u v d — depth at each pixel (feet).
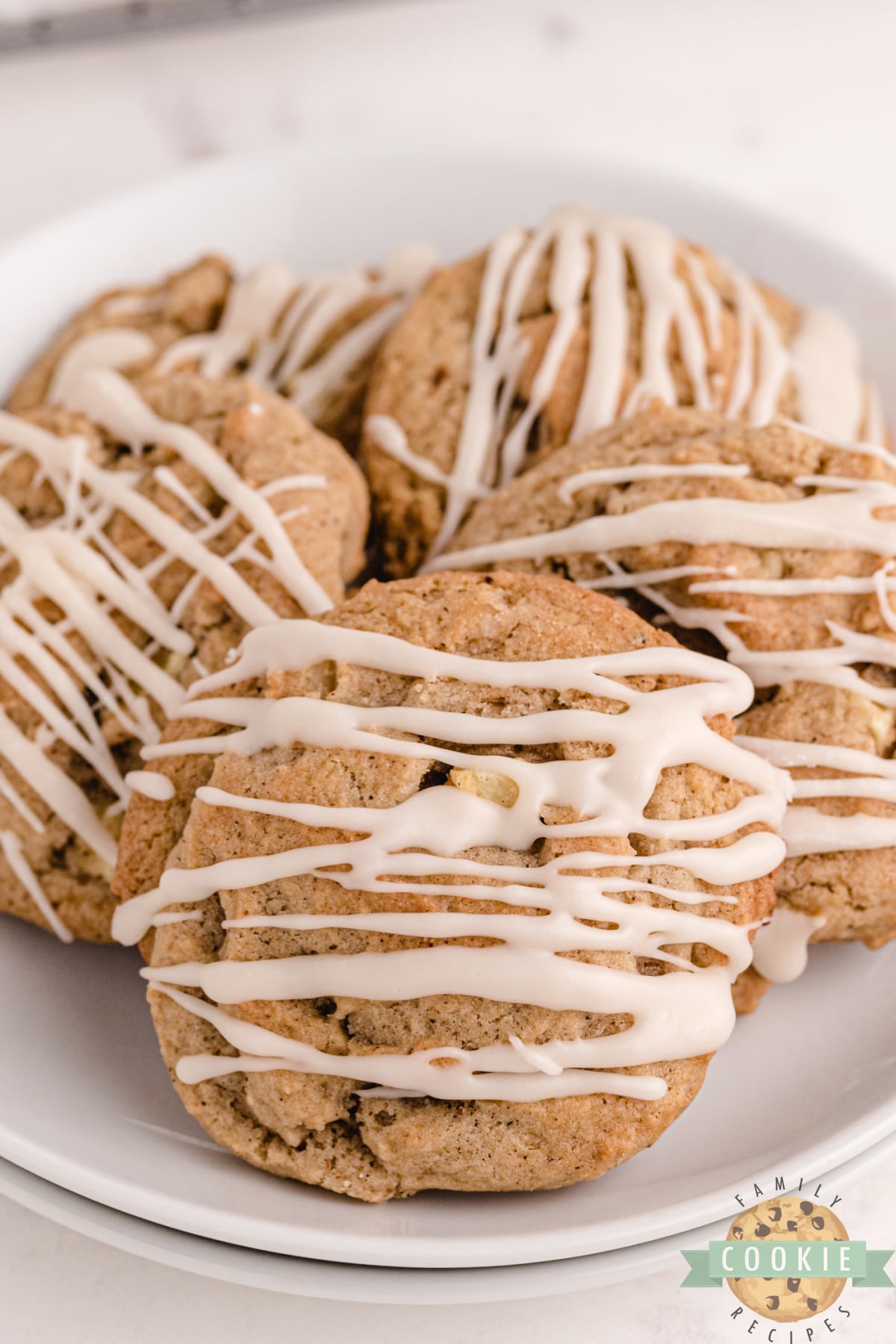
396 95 1.47
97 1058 0.93
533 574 0.96
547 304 1.10
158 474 0.99
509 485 1.01
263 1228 0.82
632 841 0.87
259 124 1.44
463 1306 0.87
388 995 0.85
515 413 1.07
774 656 0.93
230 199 1.22
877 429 1.11
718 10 1.49
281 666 0.90
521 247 1.12
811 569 0.94
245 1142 0.87
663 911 0.86
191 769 0.91
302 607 0.96
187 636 0.96
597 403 1.05
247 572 0.96
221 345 1.15
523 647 0.89
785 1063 0.93
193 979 0.87
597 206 1.23
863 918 0.94
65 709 0.96
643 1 1.49
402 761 0.87
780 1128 0.89
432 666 0.88
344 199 1.24
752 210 1.22
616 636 0.90
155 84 1.44
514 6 1.47
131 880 0.91
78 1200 0.84
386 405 1.08
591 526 0.95
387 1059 0.85
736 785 0.89
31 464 1.01
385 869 0.85
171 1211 0.82
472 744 0.87
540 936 0.84
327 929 0.86
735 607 0.93
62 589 0.96
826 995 0.96
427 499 1.06
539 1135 0.85
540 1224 0.84
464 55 1.47
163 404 1.03
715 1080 0.93
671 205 1.23
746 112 1.46
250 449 1.00
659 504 0.95
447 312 1.11
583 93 1.47
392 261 1.20
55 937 0.98
